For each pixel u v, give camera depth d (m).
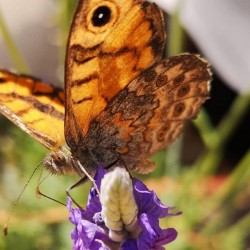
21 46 0.20
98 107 0.12
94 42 0.11
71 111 0.11
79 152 0.12
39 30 0.20
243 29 0.19
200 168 0.18
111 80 0.12
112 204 0.10
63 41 0.16
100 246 0.11
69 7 0.16
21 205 0.17
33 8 0.21
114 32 0.11
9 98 0.12
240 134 0.20
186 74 0.12
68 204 0.11
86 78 0.11
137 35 0.11
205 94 0.12
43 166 0.12
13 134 0.18
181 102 0.12
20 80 0.12
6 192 0.17
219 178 0.19
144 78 0.12
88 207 0.11
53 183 0.17
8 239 0.16
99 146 0.12
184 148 0.20
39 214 0.17
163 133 0.13
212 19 0.19
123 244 0.11
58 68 0.20
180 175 0.18
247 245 0.18
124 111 0.12
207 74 0.12
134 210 0.11
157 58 0.12
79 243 0.11
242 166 0.17
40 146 0.17
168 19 0.19
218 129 0.20
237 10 0.19
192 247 0.17
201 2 0.19
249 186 0.18
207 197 0.18
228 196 0.18
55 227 0.17
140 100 0.12
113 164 0.12
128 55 0.12
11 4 0.21
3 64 0.20
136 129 0.12
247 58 0.19
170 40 0.17
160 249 0.11
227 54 0.19
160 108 0.12
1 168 0.18
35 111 0.12
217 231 0.17
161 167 0.17
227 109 0.20
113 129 0.12
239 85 0.19
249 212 0.18
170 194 0.17
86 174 0.12
